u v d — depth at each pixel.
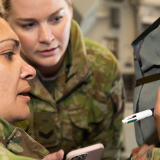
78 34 0.85
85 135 0.95
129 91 3.05
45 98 0.80
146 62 0.46
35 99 0.82
